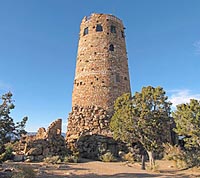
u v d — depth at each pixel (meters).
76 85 47.28
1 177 20.97
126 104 32.94
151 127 31.52
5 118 21.84
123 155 39.09
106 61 46.59
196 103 30.14
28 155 33.53
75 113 44.75
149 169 30.72
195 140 29.62
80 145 39.78
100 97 44.19
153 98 31.98
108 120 42.44
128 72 49.50
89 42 48.50
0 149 22.47
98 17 50.25
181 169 31.92
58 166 28.81
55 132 39.34
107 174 25.78
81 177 23.55
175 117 31.77
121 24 52.19
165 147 38.53
